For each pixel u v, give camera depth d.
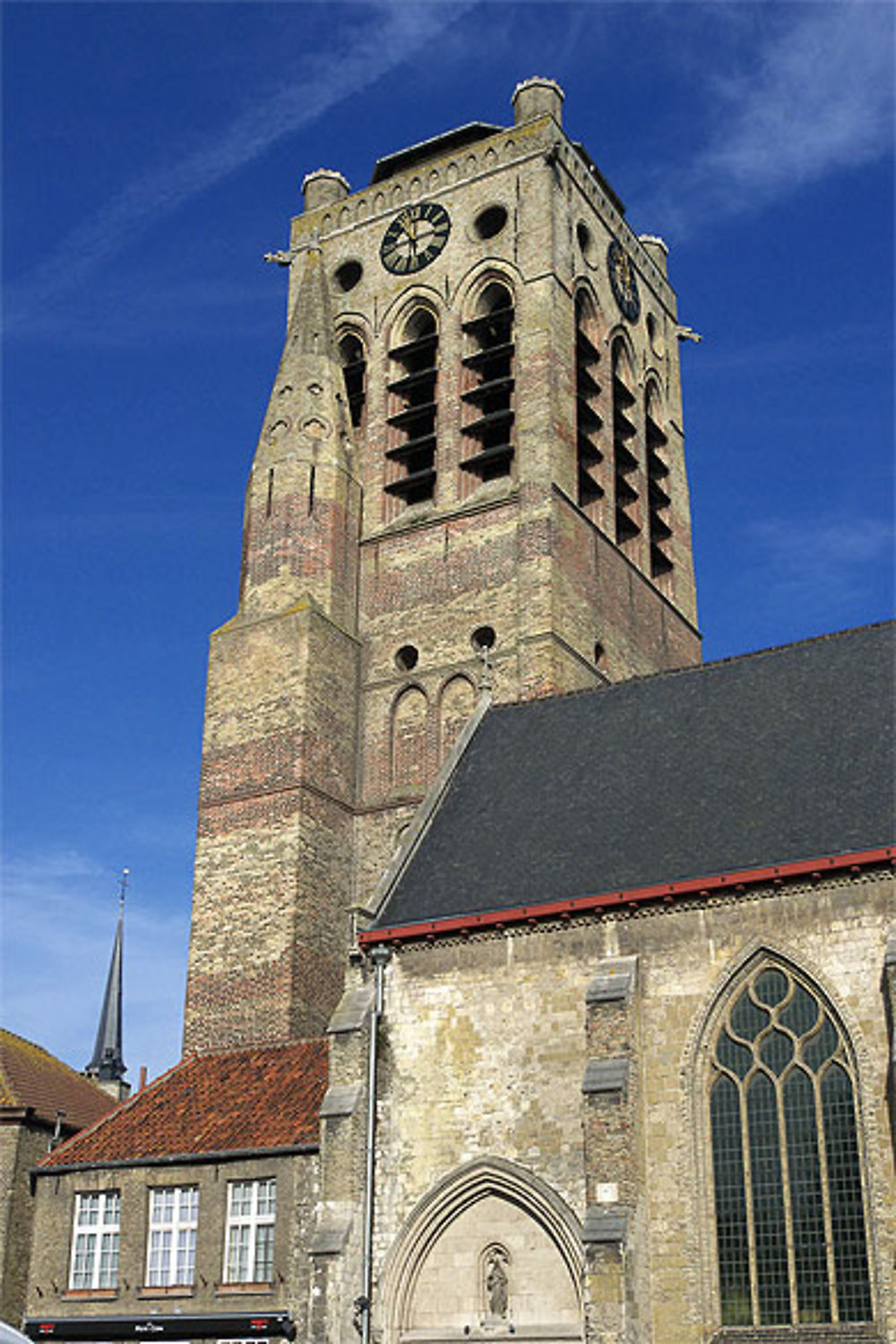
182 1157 36.47
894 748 33.06
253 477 53.59
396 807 48.28
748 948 30.17
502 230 56.72
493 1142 31.38
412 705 50.22
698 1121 29.69
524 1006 32.09
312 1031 44.34
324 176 63.31
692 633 59.59
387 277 58.72
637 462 58.16
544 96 59.41
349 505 53.97
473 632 49.91
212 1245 35.28
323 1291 30.98
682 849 32.72
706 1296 28.44
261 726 48.22
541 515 50.00
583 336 56.75
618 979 30.77
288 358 55.78
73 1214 37.66
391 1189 32.06
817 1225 28.17
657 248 67.06
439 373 55.47
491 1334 30.20
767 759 34.72
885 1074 28.22
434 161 59.56
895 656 36.28
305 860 45.91
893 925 28.89
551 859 34.38
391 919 34.69
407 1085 32.72
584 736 38.94
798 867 29.92
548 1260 30.30
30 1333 36.59
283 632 49.34
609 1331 27.86
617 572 53.91
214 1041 44.19
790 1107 29.08
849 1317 27.41
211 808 47.69
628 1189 28.84
